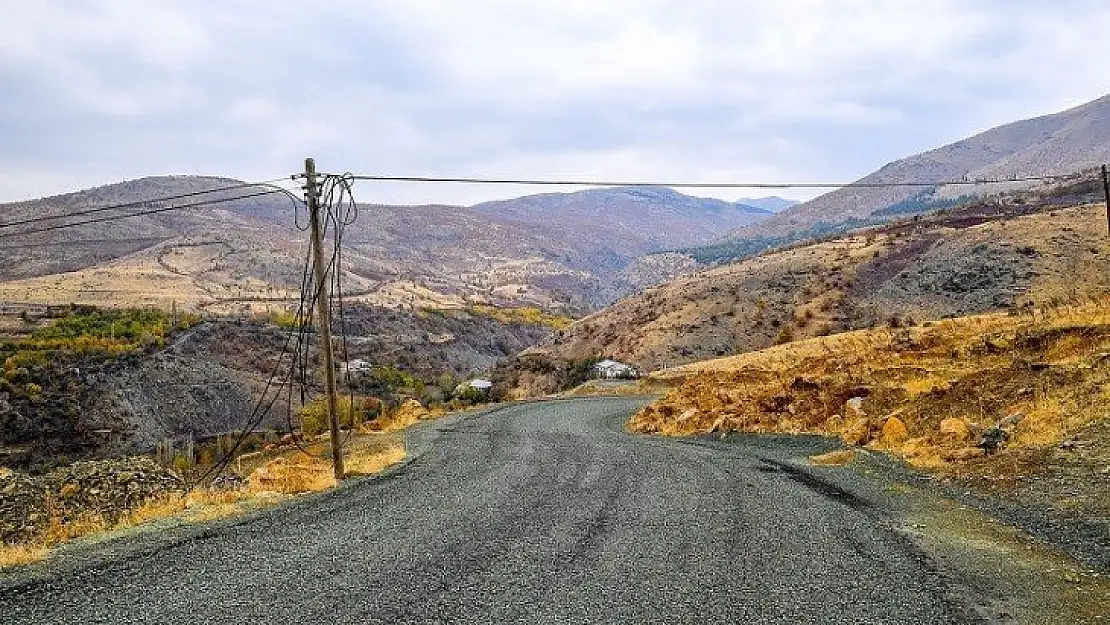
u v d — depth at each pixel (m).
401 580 7.02
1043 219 83.19
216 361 77.75
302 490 12.52
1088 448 11.11
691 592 6.63
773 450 16.84
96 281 158.00
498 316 187.38
